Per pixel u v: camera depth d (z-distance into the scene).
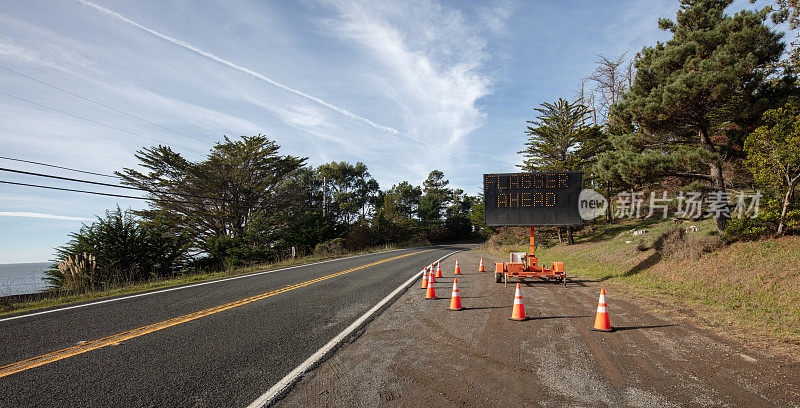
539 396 3.66
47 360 4.63
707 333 5.84
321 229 38.12
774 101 11.25
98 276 14.27
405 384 3.96
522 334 5.95
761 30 10.64
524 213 12.36
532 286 11.54
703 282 9.56
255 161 40.41
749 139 10.35
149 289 10.56
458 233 77.00
